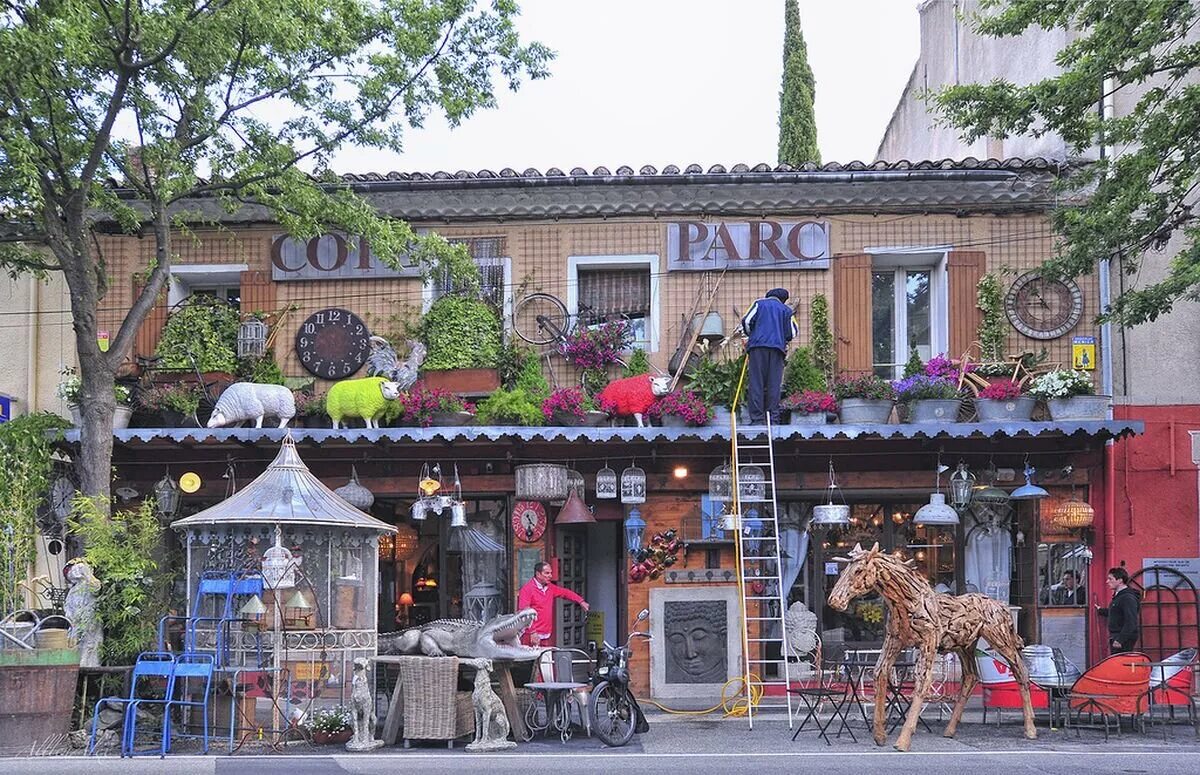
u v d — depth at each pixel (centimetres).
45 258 1537
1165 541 1558
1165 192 1456
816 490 1566
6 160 1316
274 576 1236
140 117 1382
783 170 1580
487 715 1196
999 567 1591
